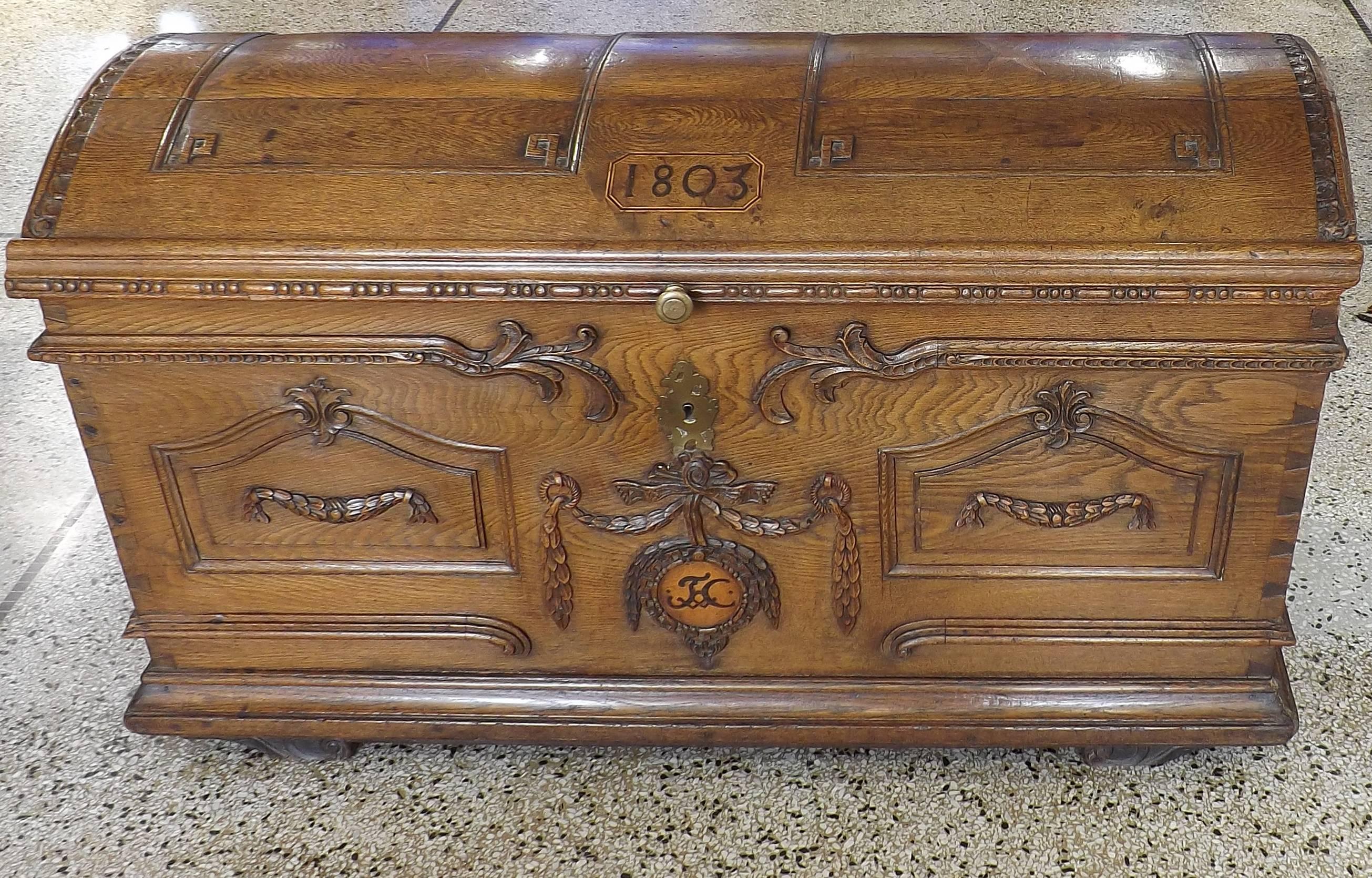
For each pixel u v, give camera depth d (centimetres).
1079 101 156
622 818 179
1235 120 152
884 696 177
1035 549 166
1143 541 164
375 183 153
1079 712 175
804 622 174
